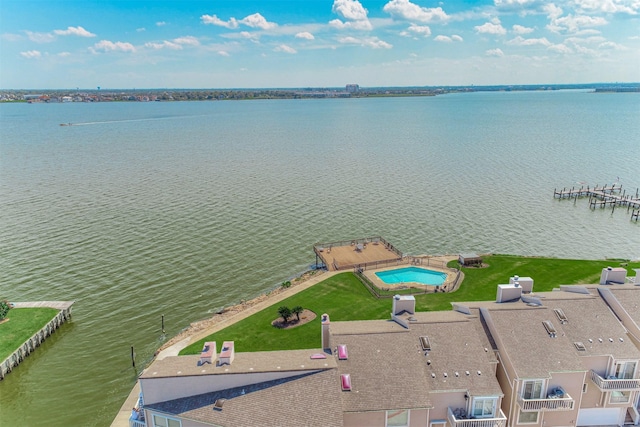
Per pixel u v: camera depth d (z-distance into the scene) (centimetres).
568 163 12988
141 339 4666
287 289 5500
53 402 3797
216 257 6631
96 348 4528
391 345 2867
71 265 6266
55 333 4788
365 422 2558
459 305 3459
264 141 18312
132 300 5416
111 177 11431
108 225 7844
